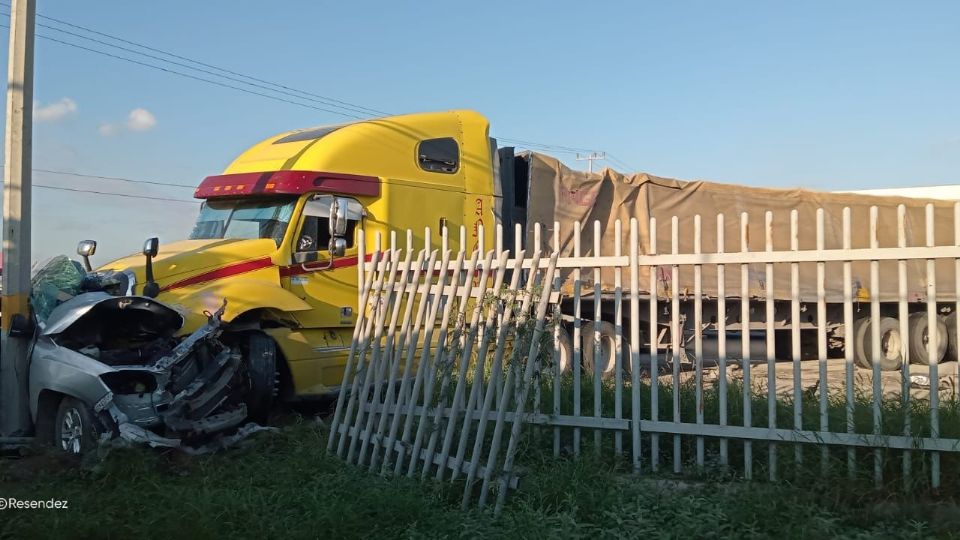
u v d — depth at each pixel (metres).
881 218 14.44
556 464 5.62
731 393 7.28
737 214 13.48
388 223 10.05
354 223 9.82
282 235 9.30
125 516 5.13
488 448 5.95
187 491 5.47
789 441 5.50
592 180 12.04
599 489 5.24
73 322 6.98
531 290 5.58
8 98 7.65
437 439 5.88
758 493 5.01
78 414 6.77
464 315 6.00
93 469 5.89
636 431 6.07
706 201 13.11
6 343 7.39
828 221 14.25
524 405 5.40
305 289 9.33
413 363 6.32
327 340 9.50
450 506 5.33
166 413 6.60
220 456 6.66
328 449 6.86
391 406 6.44
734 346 12.96
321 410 9.69
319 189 9.53
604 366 10.46
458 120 11.14
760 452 5.90
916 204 14.77
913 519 4.67
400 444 6.13
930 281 5.16
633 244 6.16
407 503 5.10
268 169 9.79
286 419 8.78
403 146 10.40
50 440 7.20
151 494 5.51
